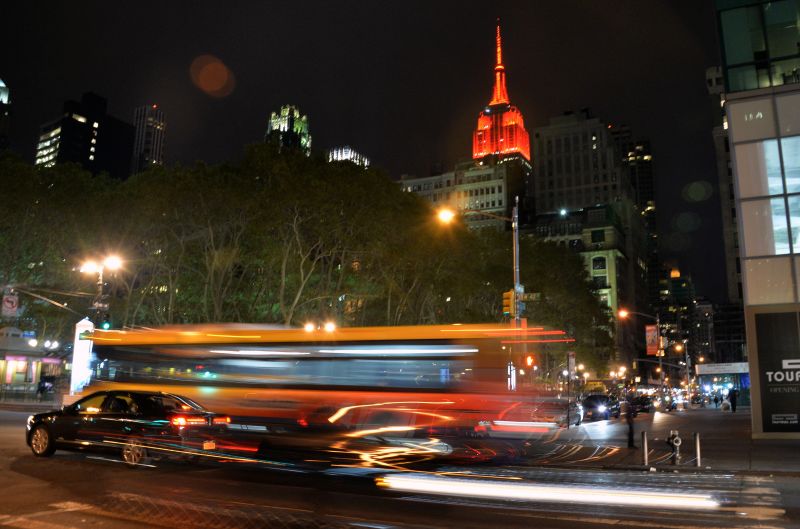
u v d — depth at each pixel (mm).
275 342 17734
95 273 52562
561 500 11875
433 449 15633
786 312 27312
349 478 14109
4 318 55750
